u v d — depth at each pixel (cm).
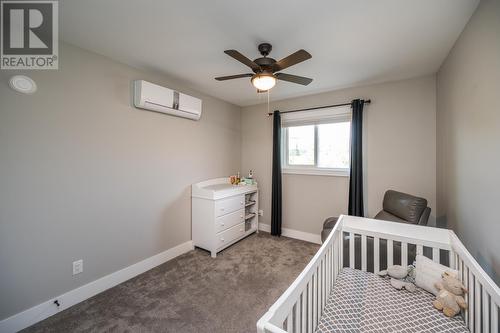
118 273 221
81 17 152
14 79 157
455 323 120
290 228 353
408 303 137
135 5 139
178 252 283
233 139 383
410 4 137
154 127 254
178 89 282
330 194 319
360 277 170
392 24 158
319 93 320
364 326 121
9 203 158
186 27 163
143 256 244
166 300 194
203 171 323
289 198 353
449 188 201
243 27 162
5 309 157
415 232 170
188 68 236
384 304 137
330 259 158
